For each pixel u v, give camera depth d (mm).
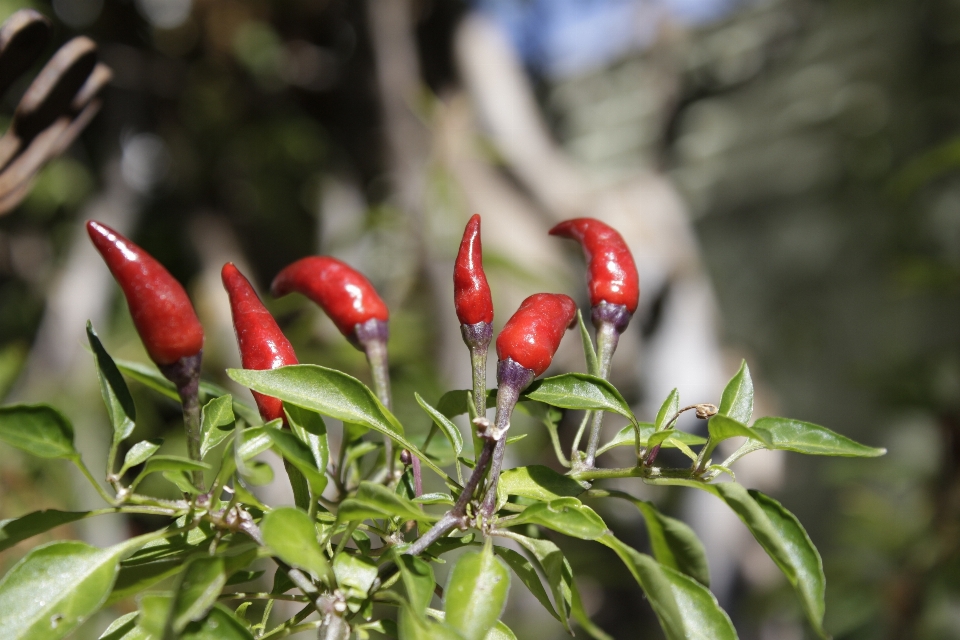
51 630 237
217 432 273
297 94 1079
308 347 817
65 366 801
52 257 995
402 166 889
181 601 233
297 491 279
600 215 866
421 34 922
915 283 624
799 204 1593
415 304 934
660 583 238
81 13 958
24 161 360
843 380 1325
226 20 1029
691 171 1773
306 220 1164
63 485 631
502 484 275
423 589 246
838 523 932
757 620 763
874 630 679
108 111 961
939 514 572
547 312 277
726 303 1703
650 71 1049
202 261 1015
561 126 1600
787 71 1591
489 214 838
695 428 772
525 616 809
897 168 1207
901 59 1277
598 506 649
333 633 250
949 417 578
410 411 746
